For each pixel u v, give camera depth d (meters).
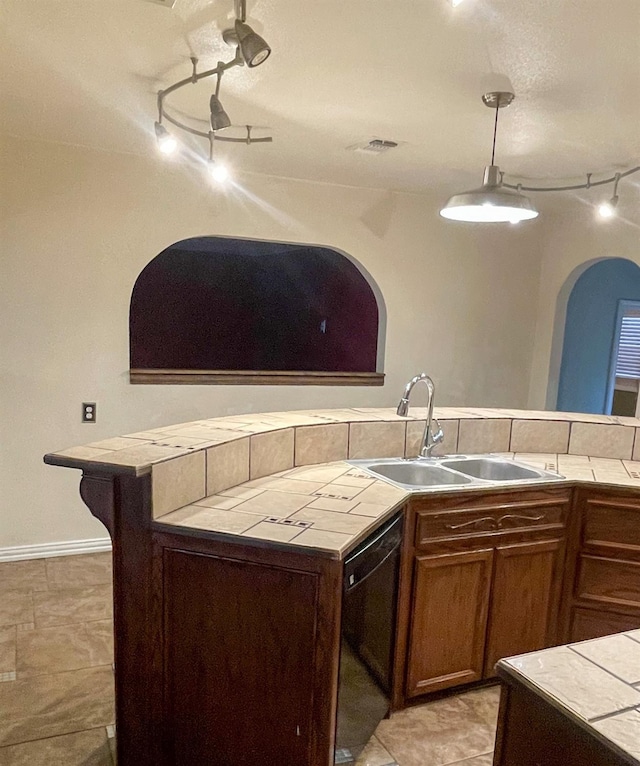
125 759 1.92
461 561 2.29
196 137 2.98
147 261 3.48
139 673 1.87
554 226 4.46
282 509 1.96
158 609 1.82
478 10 1.69
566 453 3.03
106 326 3.43
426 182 3.78
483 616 2.38
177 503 1.91
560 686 0.98
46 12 1.79
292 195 3.78
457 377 4.46
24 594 3.05
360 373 4.14
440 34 1.84
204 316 5.98
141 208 3.43
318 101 2.45
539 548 2.44
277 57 2.04
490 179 2.40
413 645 2.24
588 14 1.69
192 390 3.69
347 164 3.40
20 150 3.14
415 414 2.97
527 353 4.66
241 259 6.00
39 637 2.67
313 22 1.79
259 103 2.49
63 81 2.34
